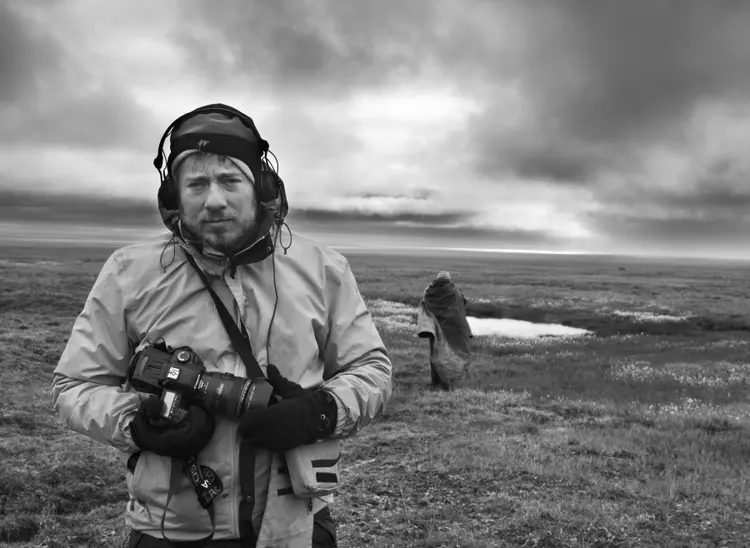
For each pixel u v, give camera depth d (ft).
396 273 300.61
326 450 6.89
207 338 6.84
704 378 58.49
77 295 90.43
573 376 58.54
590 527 20.92
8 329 57.67
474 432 34.35
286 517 6.79
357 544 19.51
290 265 7.29
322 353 7.56
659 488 25.12
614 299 167.53
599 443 31.96
